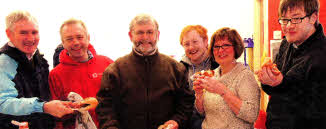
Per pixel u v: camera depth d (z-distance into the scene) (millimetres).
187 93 1632
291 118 1233
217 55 1494
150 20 1511
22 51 1494
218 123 1429
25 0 3350
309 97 1185
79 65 1812
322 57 1146
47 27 3504
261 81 1233
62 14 3572
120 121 1543
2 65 1426
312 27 1221
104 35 3900
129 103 1502
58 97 1766
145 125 1501
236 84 1427
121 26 3920
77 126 1619
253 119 1349
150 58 1550
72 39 1680
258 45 3727
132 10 3939
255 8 3727
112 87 1525
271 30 3096
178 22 4273
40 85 1659
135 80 1519
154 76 1538
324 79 1142
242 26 4395
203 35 2002
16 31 1429
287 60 1388
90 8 3775
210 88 1361
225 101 1407
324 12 2293
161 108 1528
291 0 1222
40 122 1618
